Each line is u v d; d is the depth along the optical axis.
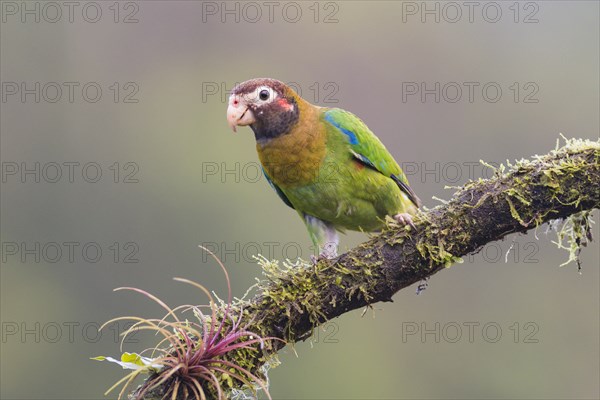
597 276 15.98
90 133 17.67
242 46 19.11
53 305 16.34
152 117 18.34
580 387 15.40
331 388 16.08
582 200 5.36
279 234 17.22
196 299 16.39
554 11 17.78
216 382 4.83
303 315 5.57
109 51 18.52
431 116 17.61
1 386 15.84
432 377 16.28
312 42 18.86
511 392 15.73
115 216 17.14
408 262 5.59
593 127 17.03
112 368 16.03
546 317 16.12
